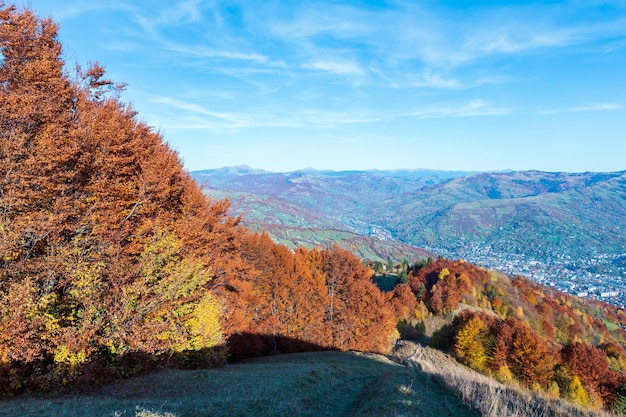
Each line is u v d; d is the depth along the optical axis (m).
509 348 45.03
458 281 92.81
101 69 20.86
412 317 78.38
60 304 13.02
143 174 18.55
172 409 9.75
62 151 14.23
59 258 12.56
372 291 43.81
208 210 26.56
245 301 31.36
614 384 39.69
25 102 13.57
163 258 17.11
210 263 25.52
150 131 24.34
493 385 15.06
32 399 10.85
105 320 13.74
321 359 28.64
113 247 15.15
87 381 12.91
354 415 11.40
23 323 10.67
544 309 93.75
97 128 16.47
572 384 39.06
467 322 50.06
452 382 14.75
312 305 40.22
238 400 11.45
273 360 28.42
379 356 35.62
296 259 41.38
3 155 12.57
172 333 16.42
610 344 74.06
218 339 20.86
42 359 11.84
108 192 16.20
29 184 13.06
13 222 11.92
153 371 16.23
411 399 11.52
